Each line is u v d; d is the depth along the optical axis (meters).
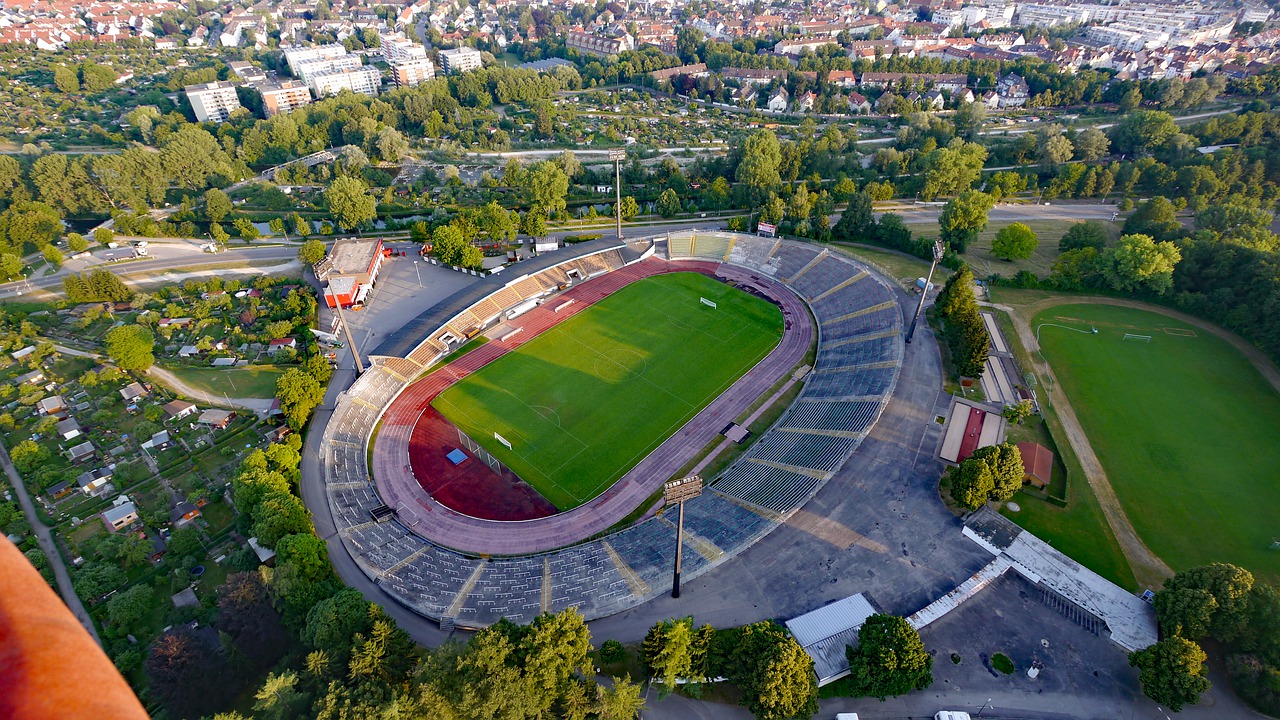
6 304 143.25
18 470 102.88
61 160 187.38
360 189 175.12
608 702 63.44
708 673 70.81
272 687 62.88
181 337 134.50
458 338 133.50
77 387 120.62
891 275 145.12
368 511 95.94
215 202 183.75
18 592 7.68
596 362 127.19
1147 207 156.25
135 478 101.94
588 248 160.12
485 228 168.75
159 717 68.38
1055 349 121.19
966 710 69.62
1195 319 128.62
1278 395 109.94
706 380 121.75
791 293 147.38
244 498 88.81
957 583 81.69
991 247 158.38
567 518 95.69
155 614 83.00
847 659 71.88
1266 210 154.25
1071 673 72.88
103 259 164.88
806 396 115.38
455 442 109.38
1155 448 100.12
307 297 143.12
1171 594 73.50
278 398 113.56
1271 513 90.06
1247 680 68.38
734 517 90.31
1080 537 87.06
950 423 104.81
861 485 94.88
